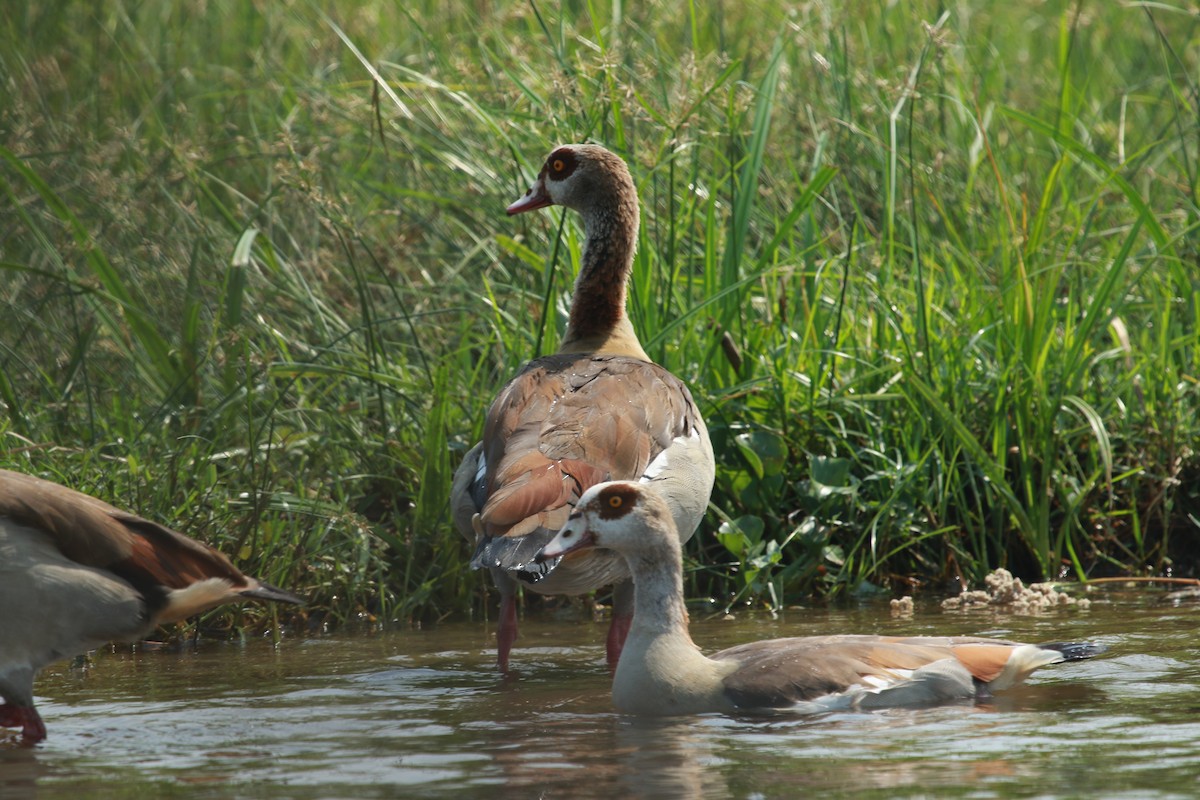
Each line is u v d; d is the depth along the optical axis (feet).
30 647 27.07
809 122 51.78
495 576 32.86
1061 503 40.93
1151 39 66.80
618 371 34.78
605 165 39.60
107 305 47.57
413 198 53.06
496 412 33.58
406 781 22.75
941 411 39.93
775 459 40.52
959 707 27.37
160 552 28.55
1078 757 23.13
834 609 38.24
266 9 64.23
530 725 26.78
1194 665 30.14
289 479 41.63
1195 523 40.73
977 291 45.93
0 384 42.50
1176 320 46.78
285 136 47.21
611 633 33.37
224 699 29.53
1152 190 54.70
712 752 24.29
